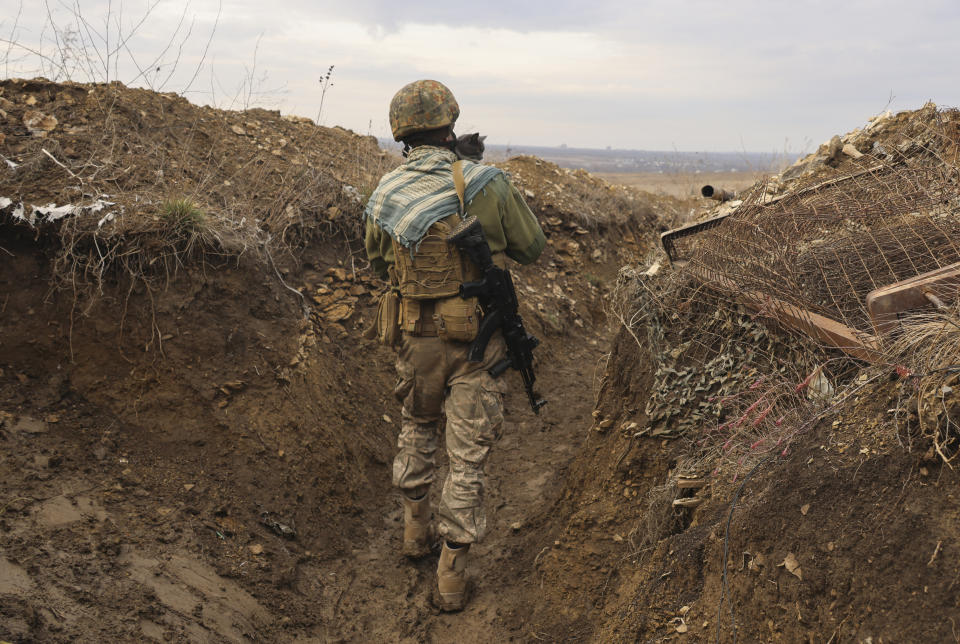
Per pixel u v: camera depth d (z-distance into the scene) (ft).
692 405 8.36
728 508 6.30
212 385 9.66
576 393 14.76
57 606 5.94
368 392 11.95
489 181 8.01
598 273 20.86
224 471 8.95
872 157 10.41
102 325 9.32
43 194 9.89
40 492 7.34
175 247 9.98
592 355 17.04
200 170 12.66
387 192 8.07
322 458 9.99
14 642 5.32
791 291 7.34
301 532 8.98
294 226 12.80
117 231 9.62
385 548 9.51
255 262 10.98
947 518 4.46
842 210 7.99
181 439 9.05
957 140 9.21
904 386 5.34
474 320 7.95
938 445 4.71
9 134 10.95
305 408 10.34
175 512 8.00
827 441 5.68
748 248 7.87
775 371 7.46
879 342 6.05
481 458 8.23
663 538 7.38
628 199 24.98
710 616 5.74
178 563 7.30
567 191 23.18
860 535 4.81
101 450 8.42
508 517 10.37
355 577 8.81
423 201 7.81
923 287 6.04
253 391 9.95
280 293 11.39
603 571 8.06
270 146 14.99
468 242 7.59
